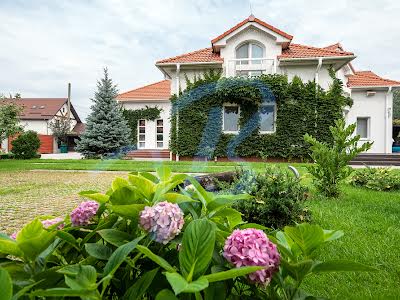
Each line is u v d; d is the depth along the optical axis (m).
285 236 1.09
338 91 14.55
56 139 33.22
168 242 0.95
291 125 14.72
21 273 0.91
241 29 15.29
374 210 4.61
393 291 2.06
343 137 5.77
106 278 0.74
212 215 1.18
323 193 5.82
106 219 1.10
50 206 5.29
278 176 3.81
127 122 20.14
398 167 13.32
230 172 4.77
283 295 1.06
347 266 0.90
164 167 1.23
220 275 0.74
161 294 0.79
